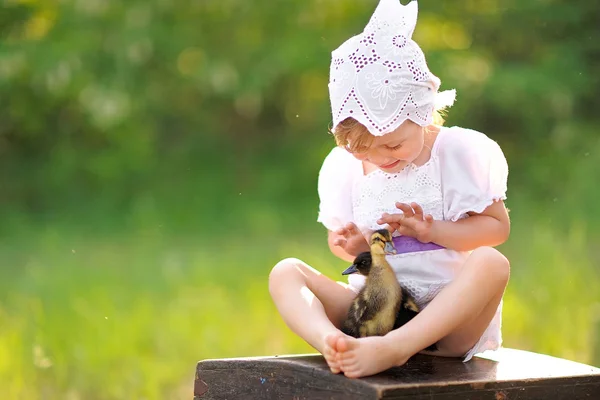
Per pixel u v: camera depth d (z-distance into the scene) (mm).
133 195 21625
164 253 15352
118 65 20906
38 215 20703
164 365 8656
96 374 8312
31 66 20047
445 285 5211
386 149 5172
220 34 22172
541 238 12250
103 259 14867
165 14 21703
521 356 5203
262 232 17500
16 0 19953
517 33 21000
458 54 20609
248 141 23484
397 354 4578
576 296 9930
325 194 5734
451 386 4461
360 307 4898
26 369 8375
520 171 19906
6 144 22406
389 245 4898
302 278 5090
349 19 22188
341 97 5160
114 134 22438
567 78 19828
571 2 20281
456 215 5250
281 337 9453
